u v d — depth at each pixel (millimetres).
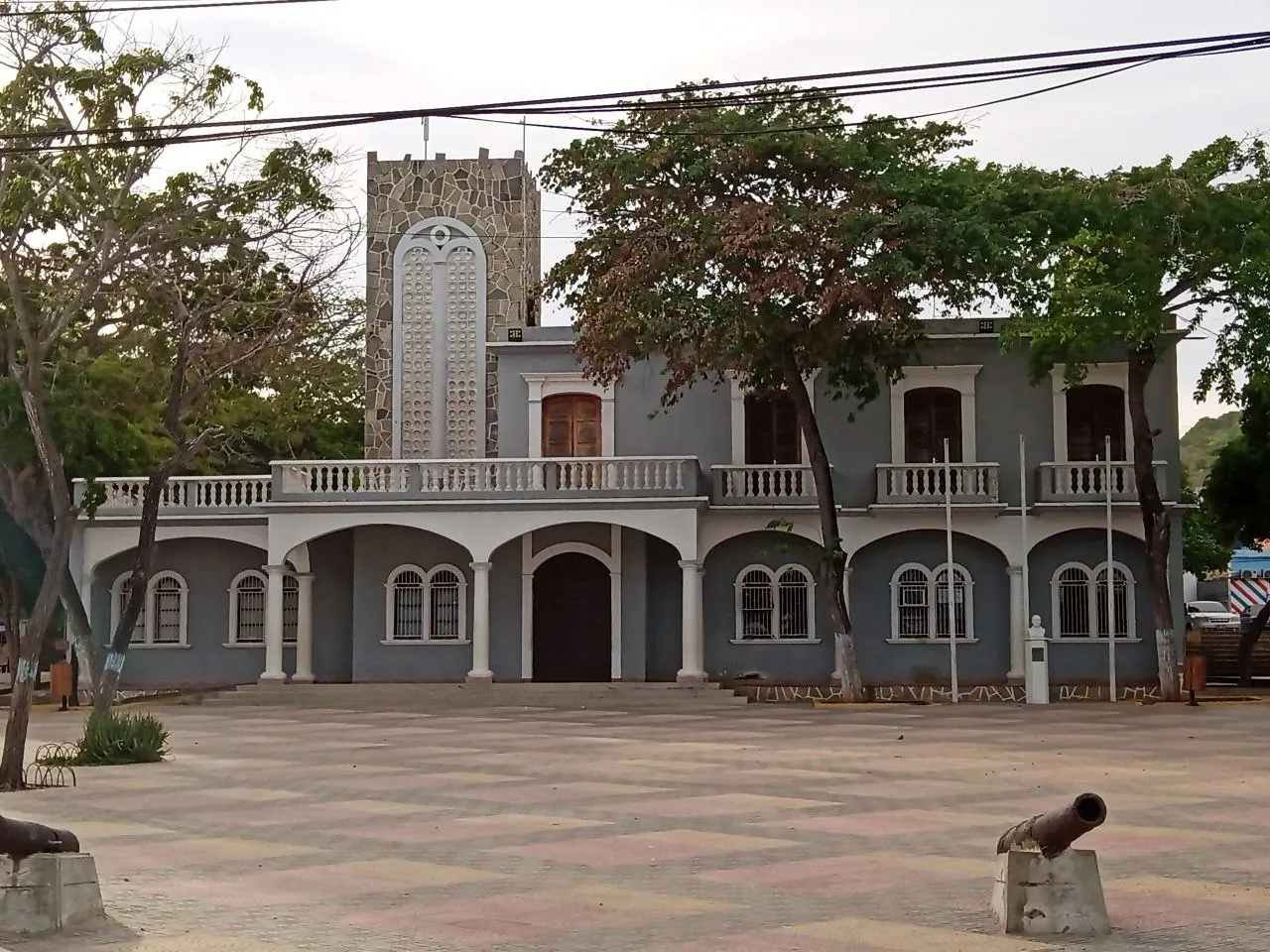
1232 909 11414
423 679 39188
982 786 18953
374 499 37781
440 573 39531
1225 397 33969
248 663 40219
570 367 39469
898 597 38594
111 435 37938
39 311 26500
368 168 41906
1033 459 38312
